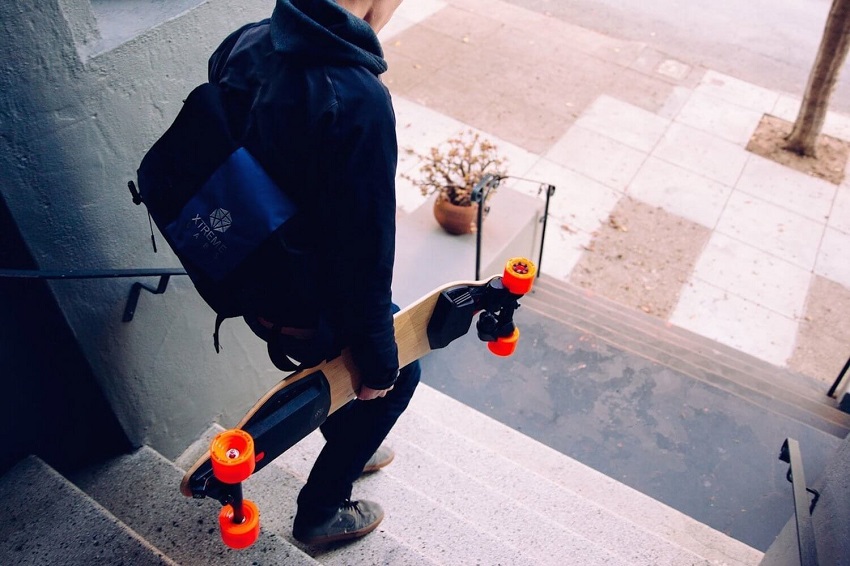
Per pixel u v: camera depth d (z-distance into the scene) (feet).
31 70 5.90
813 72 27.53
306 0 4.56
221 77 5.19
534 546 10.18
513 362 17.61
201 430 10.03
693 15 37.65
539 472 13.21
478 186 17.56
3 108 5.82
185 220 5.07
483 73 32.94
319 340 5.54
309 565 7.54
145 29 6.75
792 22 37.29
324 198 4.89
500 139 29.37
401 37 34.78
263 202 4.85
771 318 23.31
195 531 8.00
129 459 8.79
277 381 11.39
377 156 4.75
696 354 19.21
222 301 5.39
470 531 9.72
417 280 19.21
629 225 26.14
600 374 17.51
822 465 15.76
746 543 14.15
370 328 5.55
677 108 31.58
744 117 31.30
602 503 12.80
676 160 28.96
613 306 22.44
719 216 26.73
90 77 6.40
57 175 6.48
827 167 29.22
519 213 21.59
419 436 12.10
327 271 5.26
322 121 4.62
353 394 6.70
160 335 8.52
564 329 18.72
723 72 33.91
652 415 16.62
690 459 15.70
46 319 7.25
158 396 8.90
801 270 24.99
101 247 7.23
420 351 7.23
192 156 5.06
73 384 8.04
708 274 24.61
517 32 35.83
